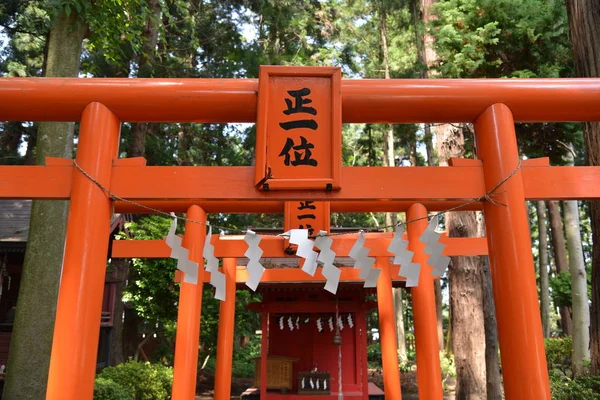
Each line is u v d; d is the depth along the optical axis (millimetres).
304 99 3389
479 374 9664
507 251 3223
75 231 3160
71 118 3527
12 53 17234
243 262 10258
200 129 19109
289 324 11109
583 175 3418
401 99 3504
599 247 6246
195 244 6324
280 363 11367
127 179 3363
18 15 12562
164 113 3520
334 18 20109
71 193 3277
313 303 10789
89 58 15070
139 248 7582
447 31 8203
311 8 19156
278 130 3344
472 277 10109
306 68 3410
